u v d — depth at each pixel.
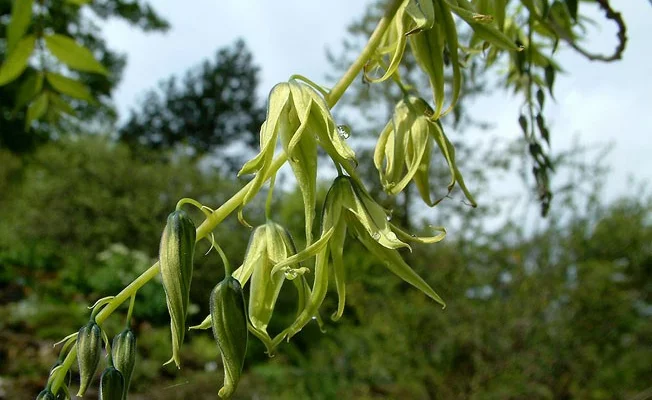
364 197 1.12
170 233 1.04
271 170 1.05
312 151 1.05
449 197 1.30
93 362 1.01
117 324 12.30
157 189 17.14
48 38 2.24
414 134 1.30
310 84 1.13
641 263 9.27
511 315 8.38
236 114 43.00
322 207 1.13
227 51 43.53
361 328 8.92
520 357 8.23
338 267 1.12
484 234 8.95
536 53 2.05
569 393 8.37
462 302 8.48
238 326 1.03
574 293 8.46
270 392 9.12
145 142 40.22
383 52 1.26
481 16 1.16
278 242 1.19
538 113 1.89
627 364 8.51
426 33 1.21
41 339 11.70
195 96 42.47
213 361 11.66
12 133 7.46
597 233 9.00
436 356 8.31
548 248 8.86
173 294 1.02
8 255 15.63
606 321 8.49
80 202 16.48
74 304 13.33
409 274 1.10
